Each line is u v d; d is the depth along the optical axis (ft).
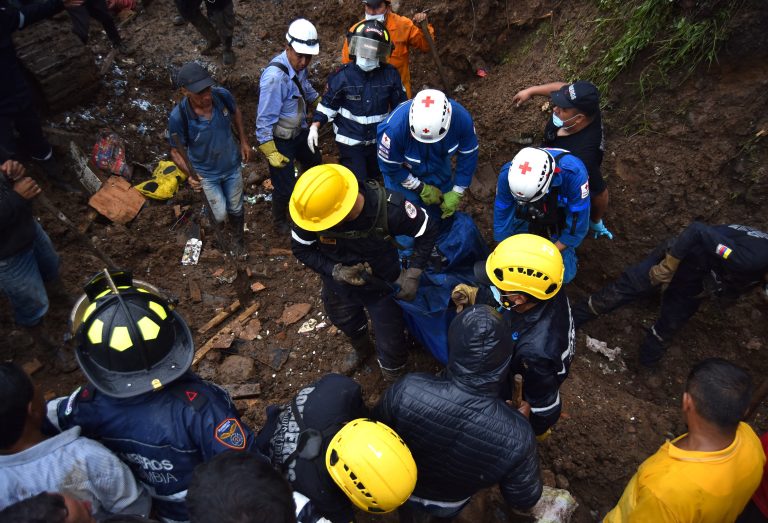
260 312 15.31
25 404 5.80
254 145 20.12
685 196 14.56
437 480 7.89
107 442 6.59
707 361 6.97
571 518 11.07
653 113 14.98
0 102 14.19
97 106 19.13
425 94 11.37
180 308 15.34
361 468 6.10
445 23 18.53
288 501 5.24
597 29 15.97
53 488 5.97
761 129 13.58
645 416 12.83
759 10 13.02
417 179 12.81
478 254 12.95
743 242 10.75
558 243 11.89
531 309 8.96
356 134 14.80
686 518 6.77
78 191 17.33
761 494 7.73
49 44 17.90
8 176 10.82
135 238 16.56
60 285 13.71
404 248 10.23
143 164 18.90
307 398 7.50
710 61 14.02
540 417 9.14
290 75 14.34
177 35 21.11
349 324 12.30
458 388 7.07
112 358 6.24
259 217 18.29
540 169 10.50
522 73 17.63
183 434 6.46
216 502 4.97
